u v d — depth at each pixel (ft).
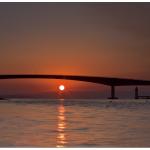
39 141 73.26
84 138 77.82
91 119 127.34
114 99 424.87
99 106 247.70
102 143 71.41
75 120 122.31
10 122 113.50
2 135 81.51
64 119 126.31
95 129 95.04
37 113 160.04
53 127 99.09
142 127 100.07
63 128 96.84
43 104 293.43
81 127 99.81
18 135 81.61
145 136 81.15
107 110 191.01
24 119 124.98
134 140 74.95
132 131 90.53
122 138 77.92
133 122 115.75
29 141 73.05
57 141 73.41
